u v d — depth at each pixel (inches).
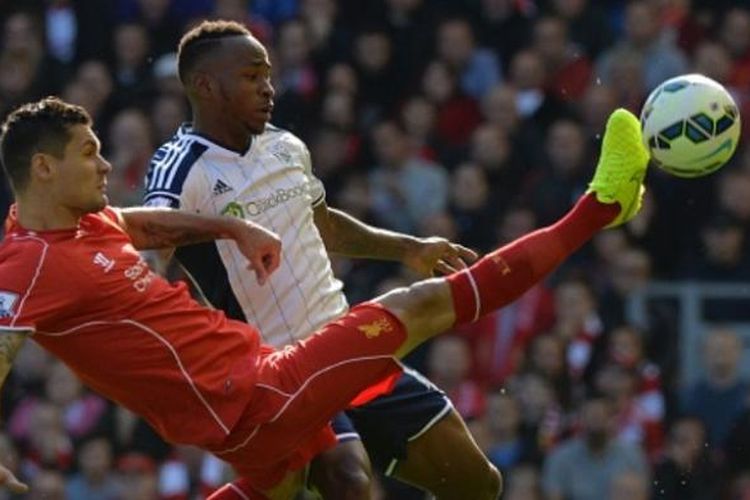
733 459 1307.8
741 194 1424.7
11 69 1547.7
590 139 1449.3
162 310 764.6
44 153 752.3
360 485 792.3
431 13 1560.0
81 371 768.3
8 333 740.0
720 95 802.2
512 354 1343.5
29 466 1341.0
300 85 1513.3
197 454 1315.2
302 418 772.0
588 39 1524.4
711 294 1401.3
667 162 802.2
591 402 1284.4
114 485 1327.5
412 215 1451.8
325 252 831.1
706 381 1337.4
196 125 812.6
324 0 1557.6
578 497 1277.1
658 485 1291.8
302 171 823.7
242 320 809.5
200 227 780.0
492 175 1448.1
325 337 777.6
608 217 795.4
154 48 1568.7
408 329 781.9
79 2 1606.8
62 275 748.0
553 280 1379.2
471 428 1304.1
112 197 1433.3
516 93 1492.4
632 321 1373.0
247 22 1569.9
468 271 791.1
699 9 1563.7
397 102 1535.4
